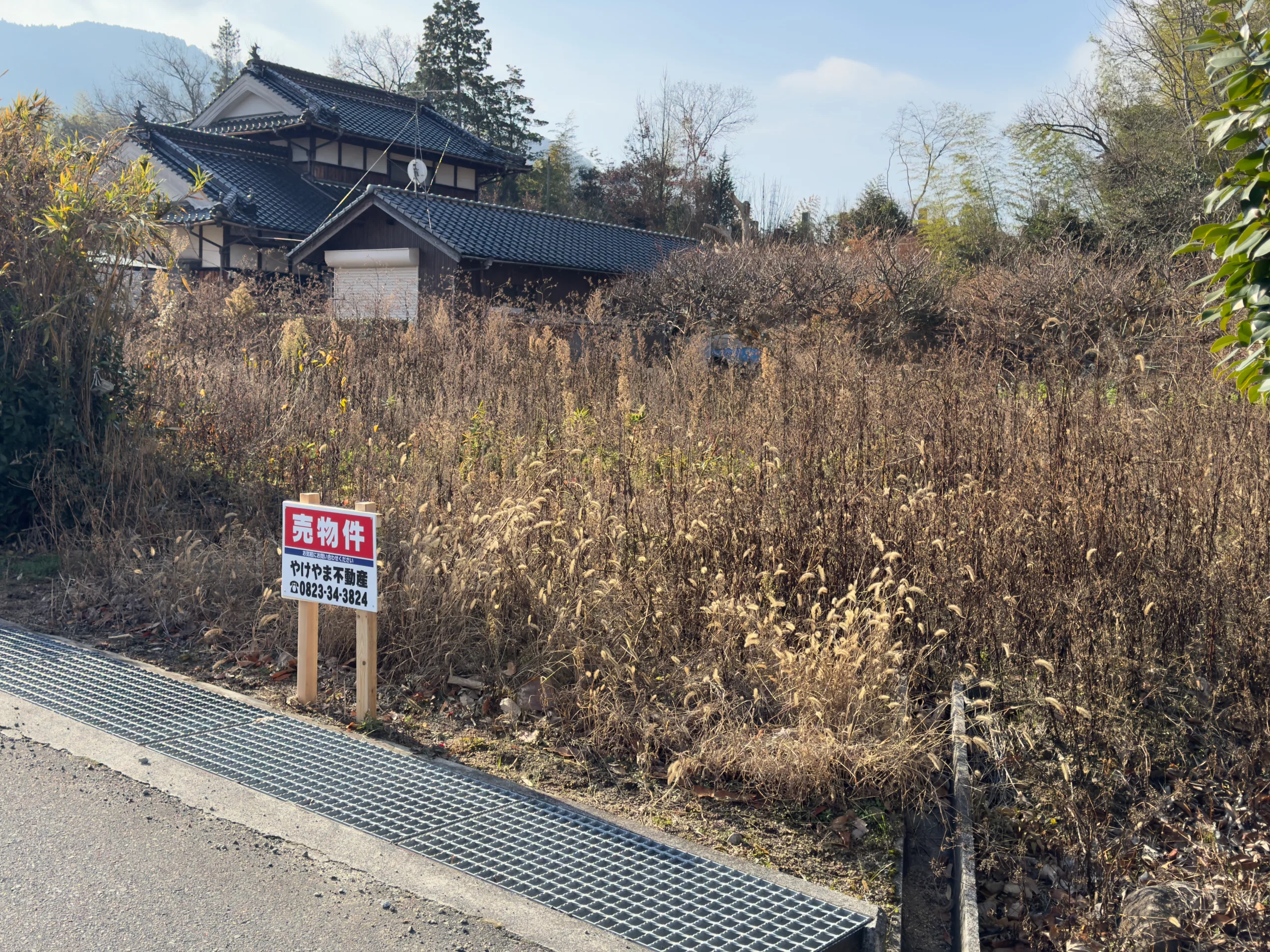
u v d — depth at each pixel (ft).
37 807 13.12
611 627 17.81
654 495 21.88
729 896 11.46
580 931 10.66
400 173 112.06
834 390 29.27
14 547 26.05
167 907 10.84
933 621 17.63
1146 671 16.63
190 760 14.79
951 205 120.16
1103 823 14.02
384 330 45.85
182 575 21.79
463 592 19.08
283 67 110.42
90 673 18.26
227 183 94.43
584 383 36.50
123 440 27.58
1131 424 24.11
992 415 25.34
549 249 74.13
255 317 48.24
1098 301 47.26
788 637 17.57
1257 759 15.06
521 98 173.17
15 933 10.25
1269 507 18.99
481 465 24.86
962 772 14.15
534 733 16.22
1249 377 11.37
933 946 11.51
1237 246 10.34
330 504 25.03
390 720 16.90
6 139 26.13
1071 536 18.67
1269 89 10.39
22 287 25.89
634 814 13.85
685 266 61.62
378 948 10.21
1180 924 11.54
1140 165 79.25
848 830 13.37
